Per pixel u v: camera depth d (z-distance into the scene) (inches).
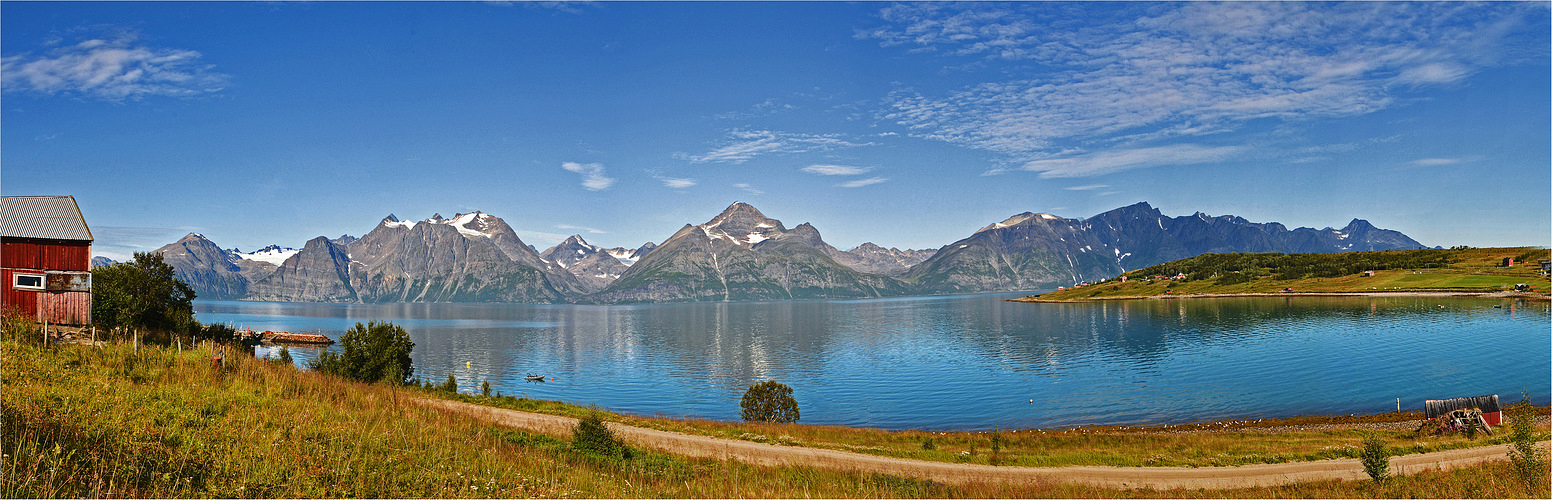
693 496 1243.2
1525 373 4793.3
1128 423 3673.7
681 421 2469.2
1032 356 7170.3
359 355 3009.4
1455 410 2487.7
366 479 912.9
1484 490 1481.3
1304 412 3740.2
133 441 886.4
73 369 1408.7
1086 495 1521.9
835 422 4119.1
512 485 1027.3
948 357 7445.9
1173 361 6210.6
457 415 1765.5
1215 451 2078.0
